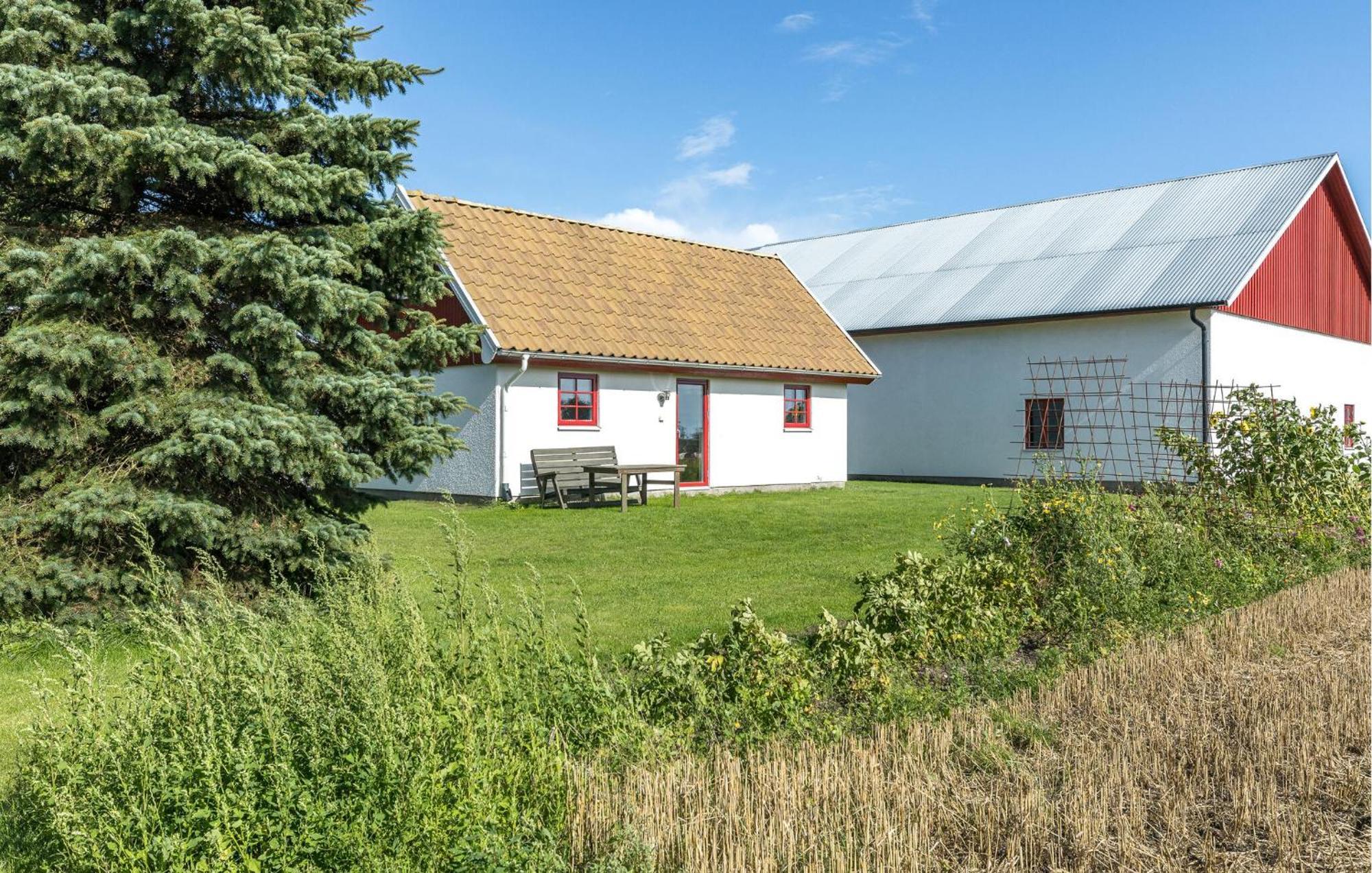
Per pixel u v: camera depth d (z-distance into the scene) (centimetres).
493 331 1537
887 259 2881
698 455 1862
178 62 746
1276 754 437
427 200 1742
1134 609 675
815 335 2106
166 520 651
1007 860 344
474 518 1381
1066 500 769
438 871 306
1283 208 2225
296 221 806
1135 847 360
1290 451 1018
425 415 826
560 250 1850
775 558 1049
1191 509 938
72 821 310
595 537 1205
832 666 528
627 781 377
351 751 343
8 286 672
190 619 450
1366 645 639
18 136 664
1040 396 2264
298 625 462
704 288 2030
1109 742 460
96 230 747
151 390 685
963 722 470
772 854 331
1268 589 814
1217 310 2041
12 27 679
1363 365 2831
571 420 1669
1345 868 348
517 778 357
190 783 325
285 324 697
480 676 426
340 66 817
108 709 376
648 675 495
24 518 644
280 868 299
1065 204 2750
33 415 650
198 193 775
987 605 645
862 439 2589
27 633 626
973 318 2328
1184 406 2053
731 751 436
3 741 464
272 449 673
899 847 346
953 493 1927
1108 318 2153
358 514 852
